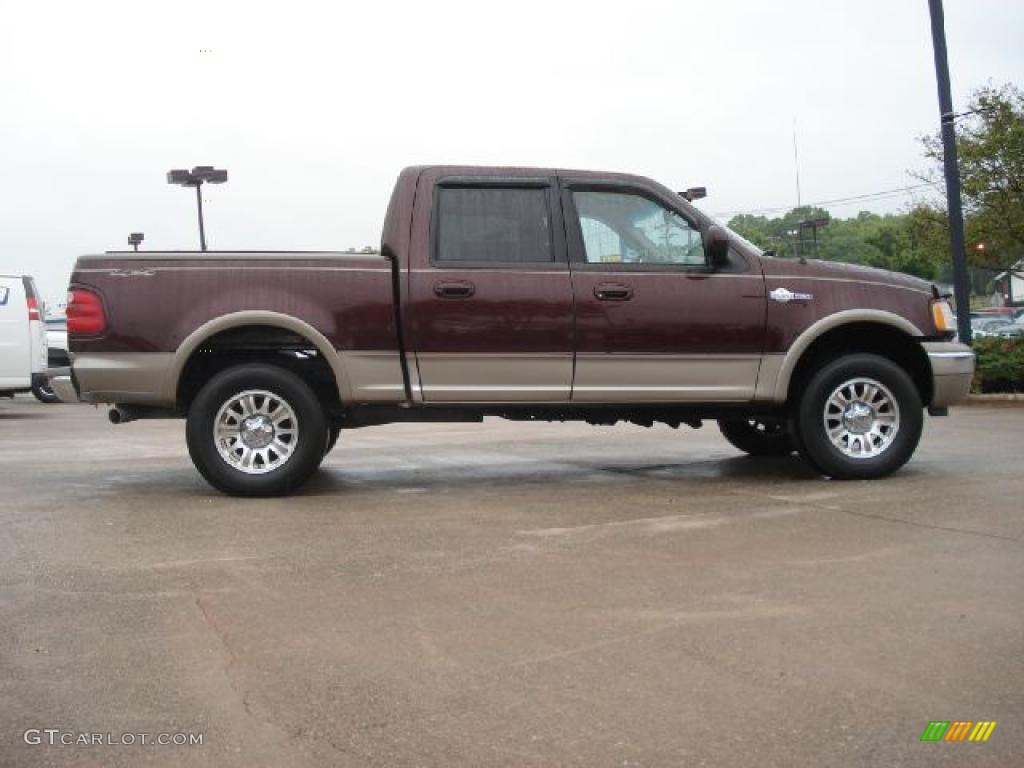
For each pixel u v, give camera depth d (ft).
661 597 14.66
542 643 12.81
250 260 22.30
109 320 21.99
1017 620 13.46
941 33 47.52
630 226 23.53
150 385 22.09
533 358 22.75
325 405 23.63
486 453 31.19
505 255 22.94
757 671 11.77
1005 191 56.70
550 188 23.26
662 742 10.00
